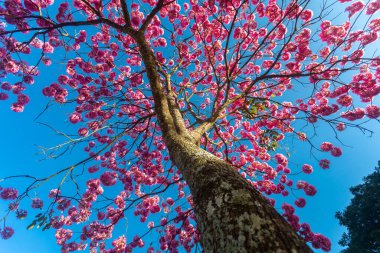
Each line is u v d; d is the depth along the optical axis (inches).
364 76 196.5
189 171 77.4
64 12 208.4
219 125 258.2
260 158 271.3
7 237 170.4
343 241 542.0
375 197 467.2
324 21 193.0
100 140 261.7
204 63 287.6
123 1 178.5
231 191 56.0
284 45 170.4
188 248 246.7
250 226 44.9
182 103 304.0
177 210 266.8
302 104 262.4
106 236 237.9
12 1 184.4
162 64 245.9
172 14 239.9
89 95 231.5
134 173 268.4
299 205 217.2
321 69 210.1
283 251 39.4
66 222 226.1
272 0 228.2
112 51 256.2
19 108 220.8
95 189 238.8
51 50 227.1
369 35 172.9
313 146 205.3
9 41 176.2
